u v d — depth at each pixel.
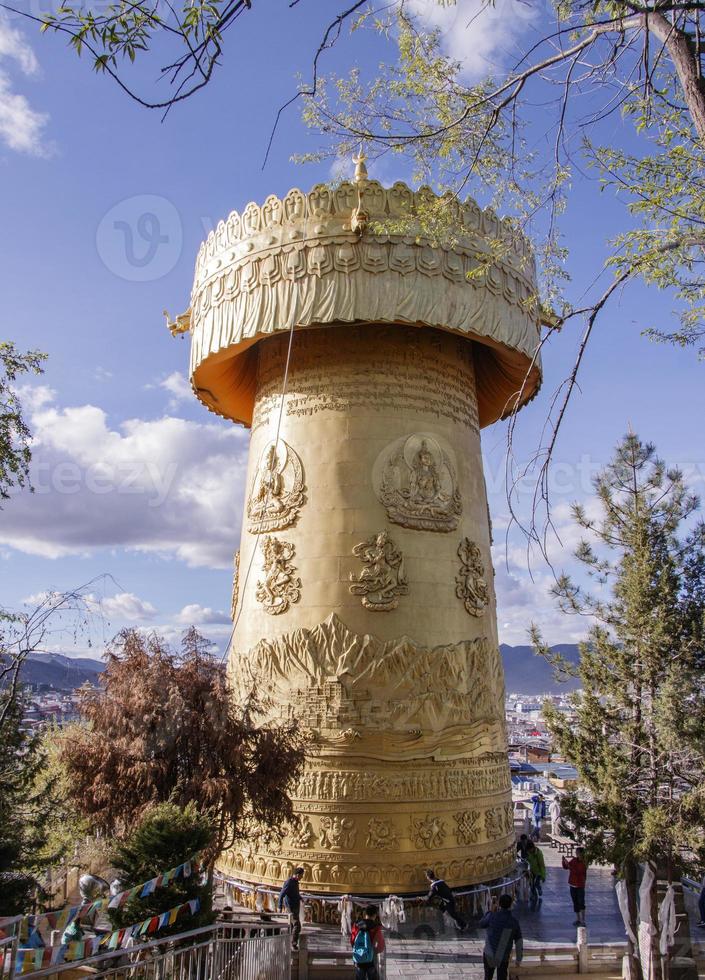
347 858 20.11
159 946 10.93
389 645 21.39
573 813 16.08
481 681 22.72
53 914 9.38
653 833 14.67
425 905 19.75
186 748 15.62
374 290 21.95
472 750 21.89
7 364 17.39
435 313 22.09
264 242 23.20
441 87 9.12
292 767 16.62
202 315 24.89
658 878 16.67
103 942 9.55
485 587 23.84
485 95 8.74
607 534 17.41
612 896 23.66
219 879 21.97
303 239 22.62
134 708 15.77
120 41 6.52
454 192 9.88
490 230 23.42
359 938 15.39
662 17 7.22
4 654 15.73
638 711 16.30
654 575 16.55
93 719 16.06
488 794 22.05
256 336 23.02
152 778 14.96
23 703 17.11
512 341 23.58
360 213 21.97
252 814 16.58
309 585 22.23
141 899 11.30
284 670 21.94
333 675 21.34
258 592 23.19
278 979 14.36
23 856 16.19
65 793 16.95
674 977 16.08
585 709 16.67
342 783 20.61
